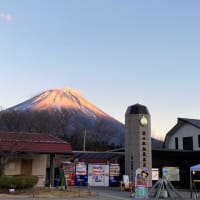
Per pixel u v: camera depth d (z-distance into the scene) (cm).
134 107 3284
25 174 2580
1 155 2447
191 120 4647
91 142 7819
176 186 3703
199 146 4375
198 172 3744
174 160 3809
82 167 3506
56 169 3406
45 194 2195
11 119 7888
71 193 2325
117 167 3594
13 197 2011
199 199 2350
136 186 2428
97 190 2925
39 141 2706
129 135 3231
